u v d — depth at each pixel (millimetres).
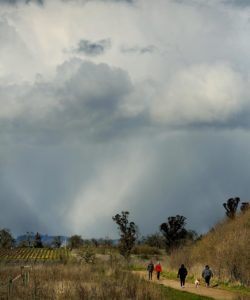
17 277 38688
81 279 38312
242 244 45594
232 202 68438
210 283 42312
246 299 30828
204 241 60750
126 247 75375
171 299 30844
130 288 30938
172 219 84562
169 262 61406
